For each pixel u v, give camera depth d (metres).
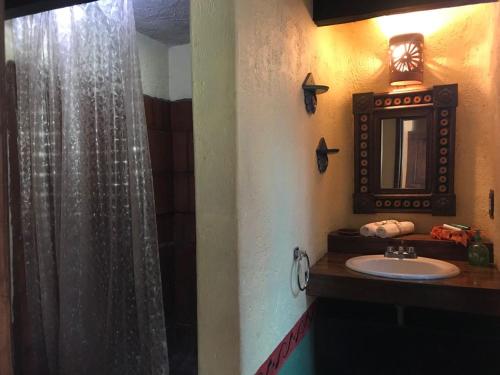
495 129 1.94
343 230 2.30
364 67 2.30
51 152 1.67
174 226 2.40
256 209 1.29
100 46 1.58
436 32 2.16
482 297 1.62
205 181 1.20
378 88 2.29
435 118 2.15
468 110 2.12
